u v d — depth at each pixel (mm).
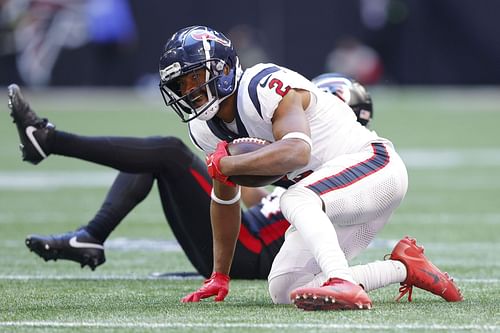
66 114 51656
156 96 63000
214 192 12625
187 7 62750
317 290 11148
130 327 10734
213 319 11203
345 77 14852
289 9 63156
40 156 13266
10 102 12977
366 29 63188
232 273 14602
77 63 63219
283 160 11133
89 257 14125
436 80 63969
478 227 21656
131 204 14273
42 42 62594
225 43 11836
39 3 62156
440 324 10781
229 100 11961
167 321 11102
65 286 14539
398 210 24562
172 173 13633
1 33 62125
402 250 12422
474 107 57531
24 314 11758
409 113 54562
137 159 13430
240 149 11344
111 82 63812
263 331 10391
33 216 23203
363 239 12445
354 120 12547
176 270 16344
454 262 17047
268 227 14398
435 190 28469
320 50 63344
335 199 11711
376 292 13695
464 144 40875
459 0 62688
